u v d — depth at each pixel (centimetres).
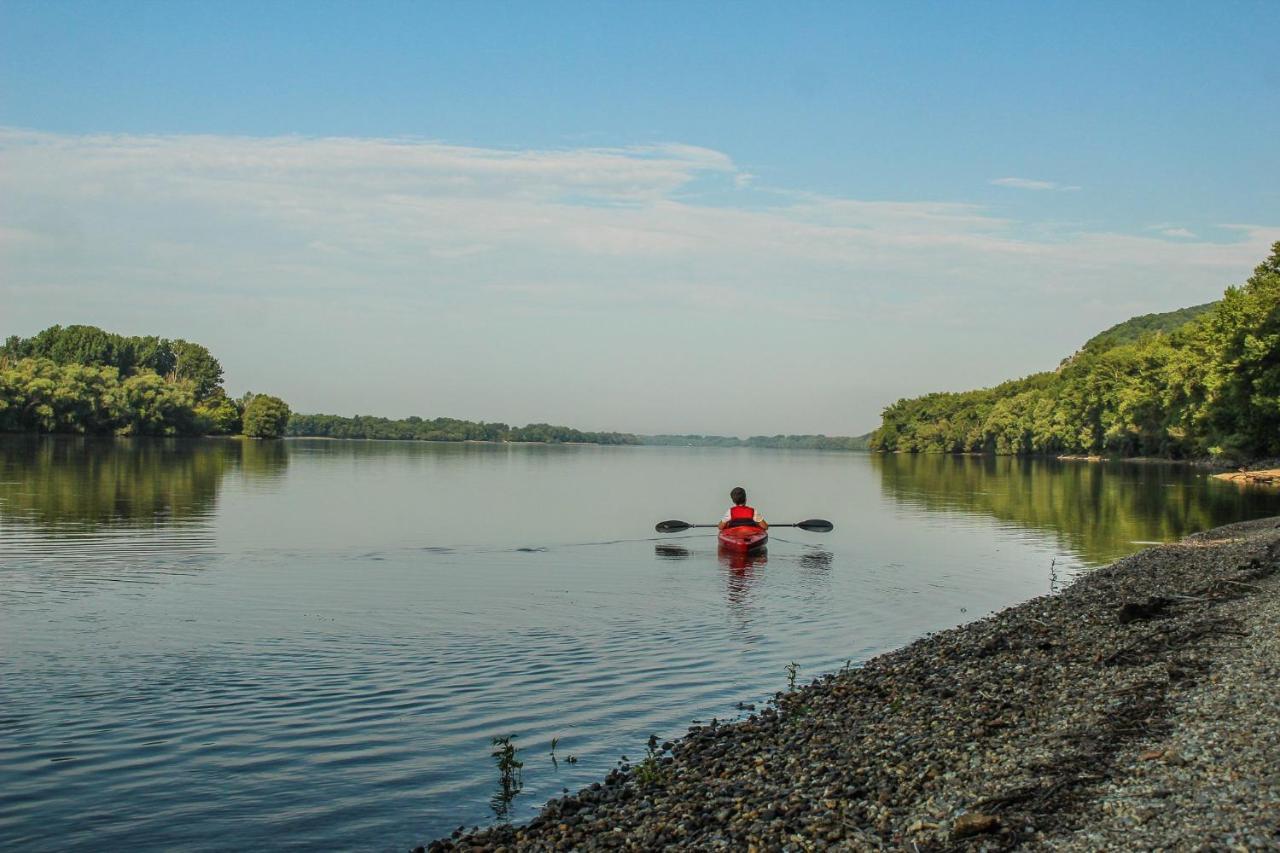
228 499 5269
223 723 1373
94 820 1048
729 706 1491
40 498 4962
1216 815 817
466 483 7575
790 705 1458
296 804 1095
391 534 3862
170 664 1695
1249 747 972
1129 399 11688
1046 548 3616
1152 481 8162
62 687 1537
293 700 1488
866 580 2825
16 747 1261
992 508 5569
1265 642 1482
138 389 14638
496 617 2183
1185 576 2484
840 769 1090
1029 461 15375
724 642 1956
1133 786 912
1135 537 3962
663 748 1282
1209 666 1361
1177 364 10331
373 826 1039
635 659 1794
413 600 2389
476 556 3256
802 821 931
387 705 1473
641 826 978
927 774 1028
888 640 1997
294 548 3344
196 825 1038
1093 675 1430
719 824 959
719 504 6009
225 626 2031
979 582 2797
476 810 1081
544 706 1481
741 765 1154
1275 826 778
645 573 2933
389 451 17288
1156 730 1081
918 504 5956
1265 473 7831
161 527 3841
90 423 14050
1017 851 812
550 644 1908
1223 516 4800
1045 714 1233
